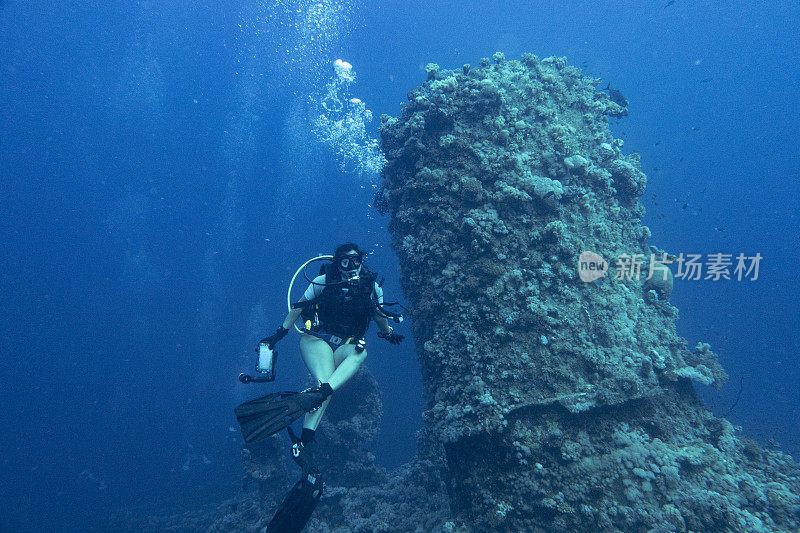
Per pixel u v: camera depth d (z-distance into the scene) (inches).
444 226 335.6
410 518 342.3
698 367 324.2
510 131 370.9
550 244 323.3
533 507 240.4
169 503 757.9
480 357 282.8
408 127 382.6
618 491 244.5
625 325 322.0
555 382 274.8
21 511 824.3
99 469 1023.0
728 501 238.5
